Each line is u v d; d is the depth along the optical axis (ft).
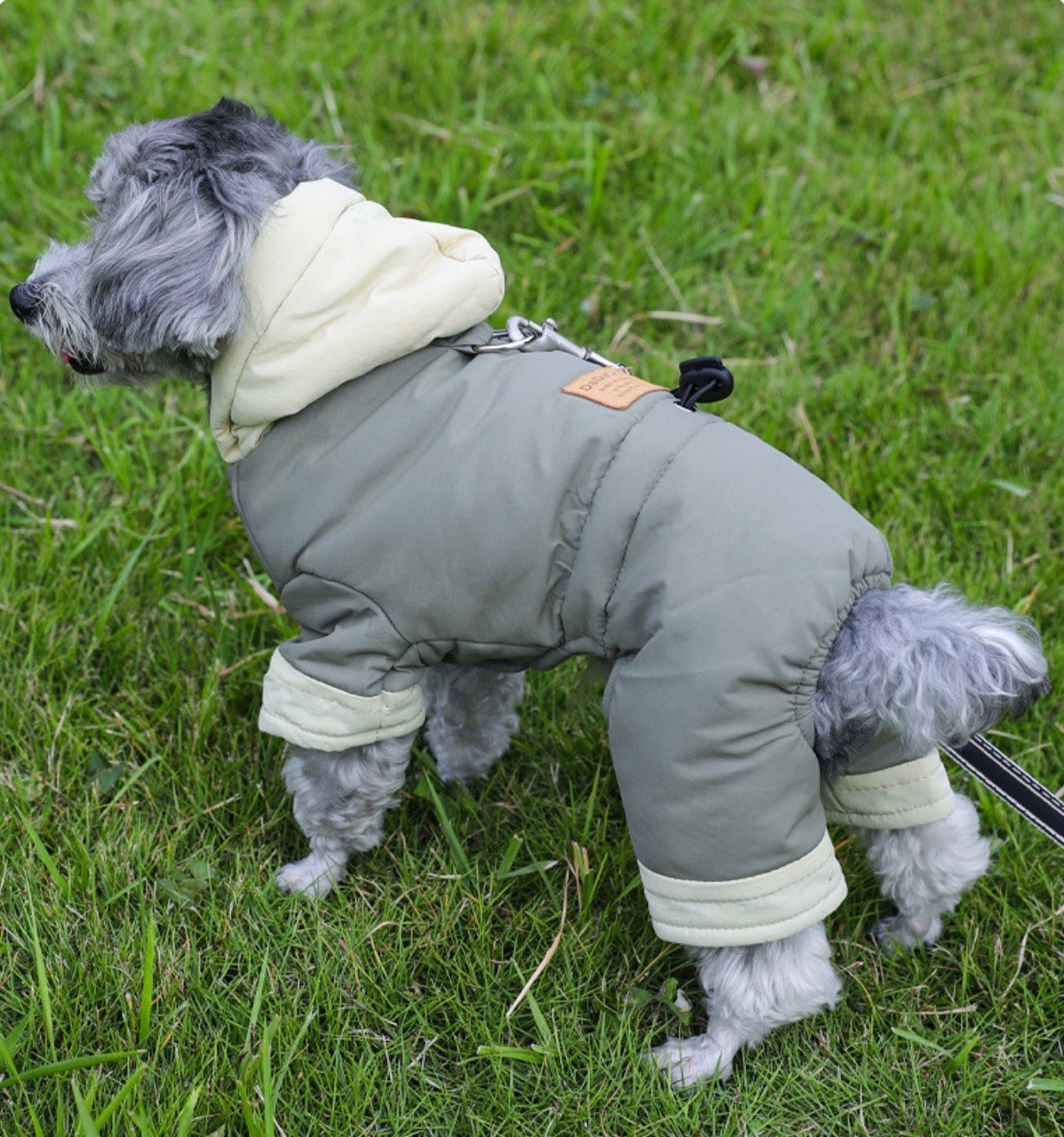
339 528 4.70
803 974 4.64
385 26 7.80
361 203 4.74
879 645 4.46
